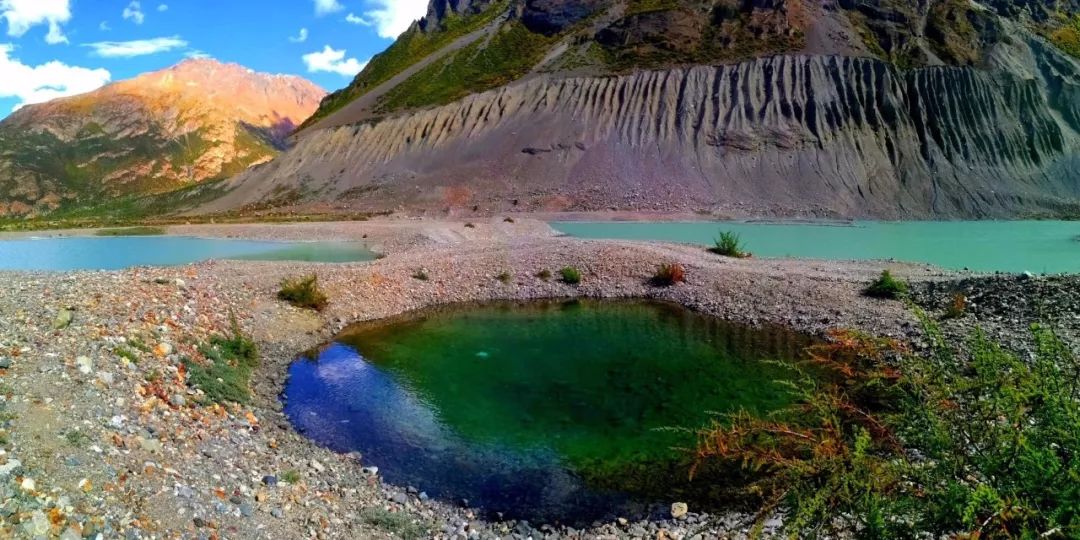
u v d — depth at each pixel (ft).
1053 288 51.24
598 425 37.11
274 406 39.01
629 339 54.90
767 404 39.58
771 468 16.57
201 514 21.25
